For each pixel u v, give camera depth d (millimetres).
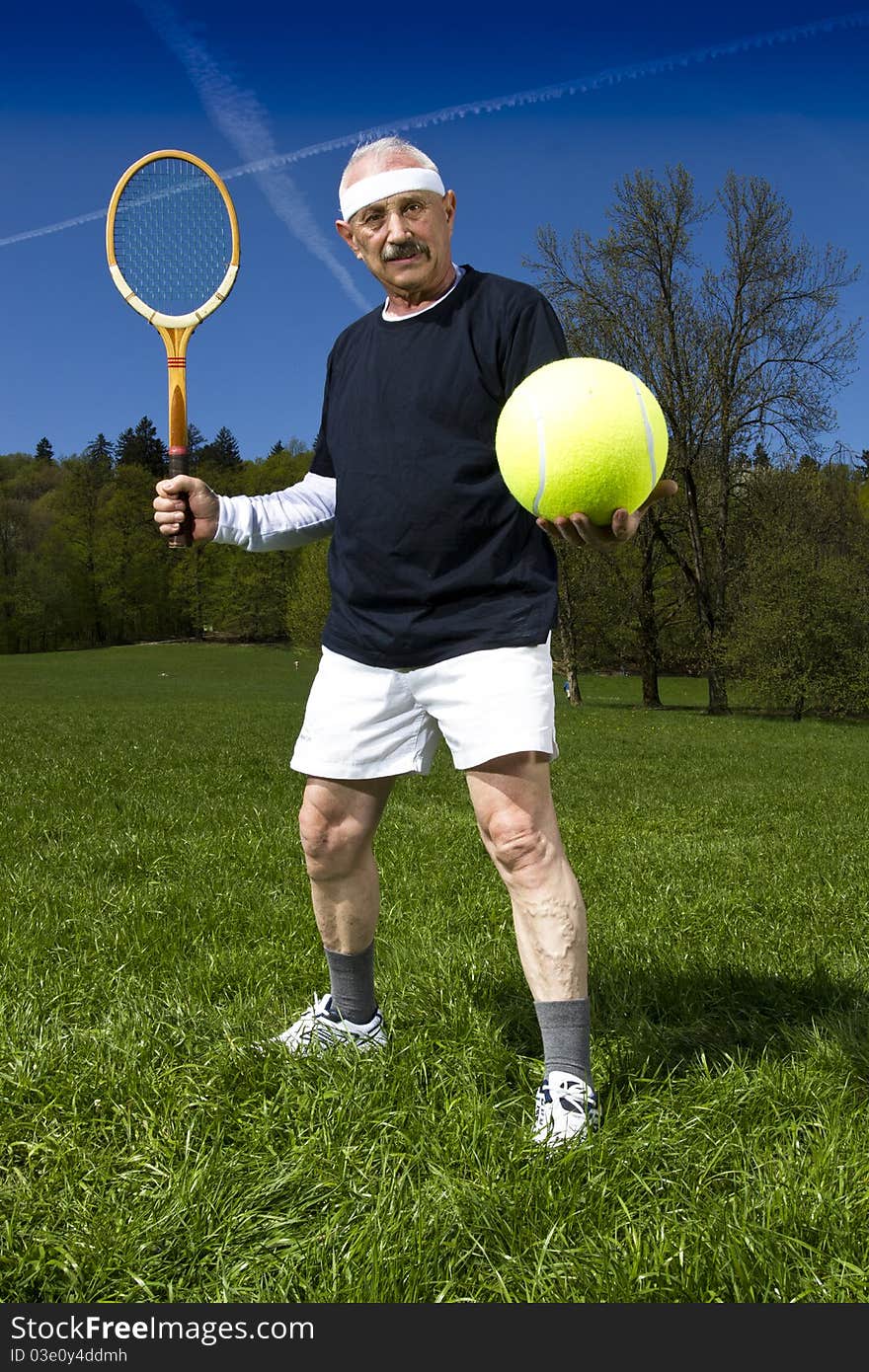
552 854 2564
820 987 3727
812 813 9617
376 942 4215
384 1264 1977
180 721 21031
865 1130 2510
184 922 4398
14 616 85000
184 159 3178
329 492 3023
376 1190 2236
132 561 85000
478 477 2523
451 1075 2781
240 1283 1986
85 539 86062
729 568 34750
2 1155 2402
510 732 2486
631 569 36469
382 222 2512
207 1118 2533
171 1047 2912
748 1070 2885
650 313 32406
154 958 3924
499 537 2541
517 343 2471
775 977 3852
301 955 3943
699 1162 2367
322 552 64812
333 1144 2418
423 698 2643
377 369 2590
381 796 2812
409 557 2553
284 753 13133
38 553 87562
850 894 5414
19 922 4277
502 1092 2738
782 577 32438
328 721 2734
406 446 2529
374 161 2494
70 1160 2373
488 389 2518
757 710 37375
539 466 2301
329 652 2760
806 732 24766
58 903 4609
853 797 11125
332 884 2875
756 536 34031
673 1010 3512
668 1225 2113
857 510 37656
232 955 3900
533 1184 2223
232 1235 2109
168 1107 2570
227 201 3180
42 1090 2654
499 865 2611
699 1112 2604
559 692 48031
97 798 8164
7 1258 2021
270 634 85750
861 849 7121
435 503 2514
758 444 33656
